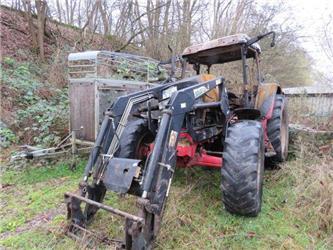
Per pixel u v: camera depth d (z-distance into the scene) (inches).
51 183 140.9
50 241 90.8
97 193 95.3
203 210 109.0
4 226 104.2
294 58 491.5
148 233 79.7
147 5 354.3
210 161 115.4
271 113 143.5
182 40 360.2
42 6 306.0
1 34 293.7
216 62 153.0
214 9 398.9
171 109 91.4
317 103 261.6
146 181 81.0
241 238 94.3
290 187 130.6
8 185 140.8
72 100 167.2
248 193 96.3
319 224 104.0
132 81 174.4
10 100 218.4
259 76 148.5
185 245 88.7
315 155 154.4
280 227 102.0
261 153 107.0
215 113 121.6
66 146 164.2
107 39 350.3
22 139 188.2
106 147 97.9
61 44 314.7
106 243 84.2
